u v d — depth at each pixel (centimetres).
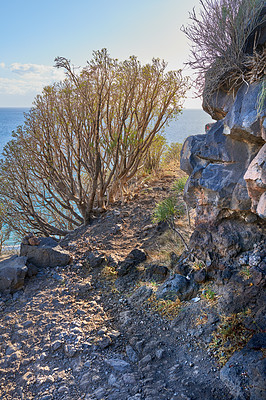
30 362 372
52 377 346
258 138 353
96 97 745
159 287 445
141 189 938
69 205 805
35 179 838
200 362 321
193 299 399
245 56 363
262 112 320
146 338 377
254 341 300
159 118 822
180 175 1059
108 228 713
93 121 725
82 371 349
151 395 296
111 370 343
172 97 813
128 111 768
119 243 638
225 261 395
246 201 376
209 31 374
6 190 779
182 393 290
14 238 1049
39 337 407
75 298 485
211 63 397
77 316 440
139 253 545
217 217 414
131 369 340
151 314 410
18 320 442
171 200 665
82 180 969
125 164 816
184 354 339
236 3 364
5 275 507
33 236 588
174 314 394
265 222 388
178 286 420
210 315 361
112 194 859
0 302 484
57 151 786
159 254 537
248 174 321
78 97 713
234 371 286
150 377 320
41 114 730
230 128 360
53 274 550
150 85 804
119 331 402
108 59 705
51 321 432
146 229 665
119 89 762
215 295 382
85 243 655
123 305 448
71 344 386
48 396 322
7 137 6328
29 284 528
